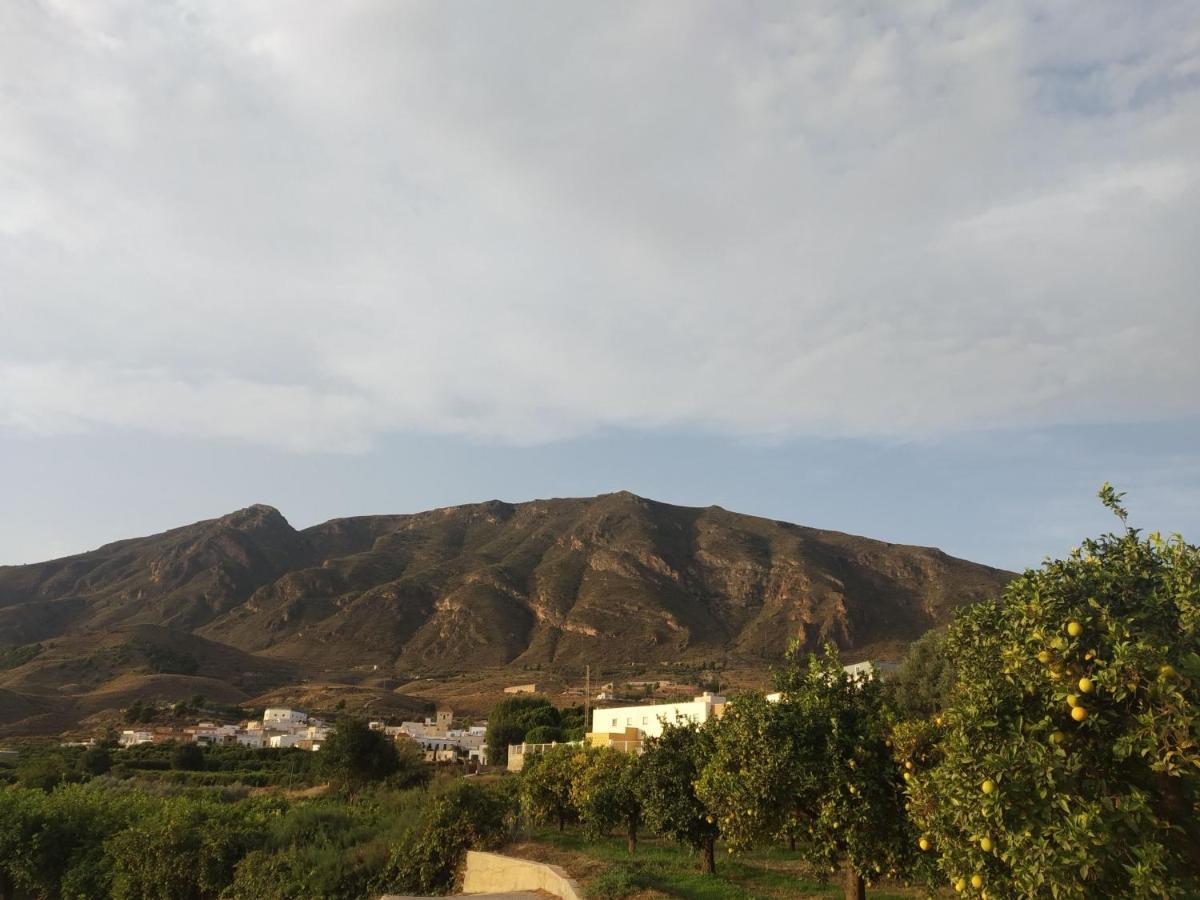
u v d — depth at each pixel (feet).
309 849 81.10
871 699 47.11
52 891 87.20
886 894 56.54
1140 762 23.48
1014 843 23.32
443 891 73.31
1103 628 24.08
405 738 241.55
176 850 82.74
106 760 235.61
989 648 29.43
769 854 79.05
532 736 281.74
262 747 298.97
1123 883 22.49
